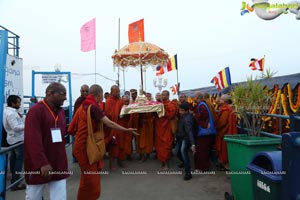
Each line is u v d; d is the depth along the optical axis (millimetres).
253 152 3414
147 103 6355
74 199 4453
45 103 3004
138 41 7070
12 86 5590
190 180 5352
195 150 5855
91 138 3646
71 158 7797
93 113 3664
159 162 6992
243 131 5309
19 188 4941
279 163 2467
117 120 6355
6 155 3506
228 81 8273
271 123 5438
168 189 4852
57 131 3000
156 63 7434
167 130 6242
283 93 5266
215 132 5711
